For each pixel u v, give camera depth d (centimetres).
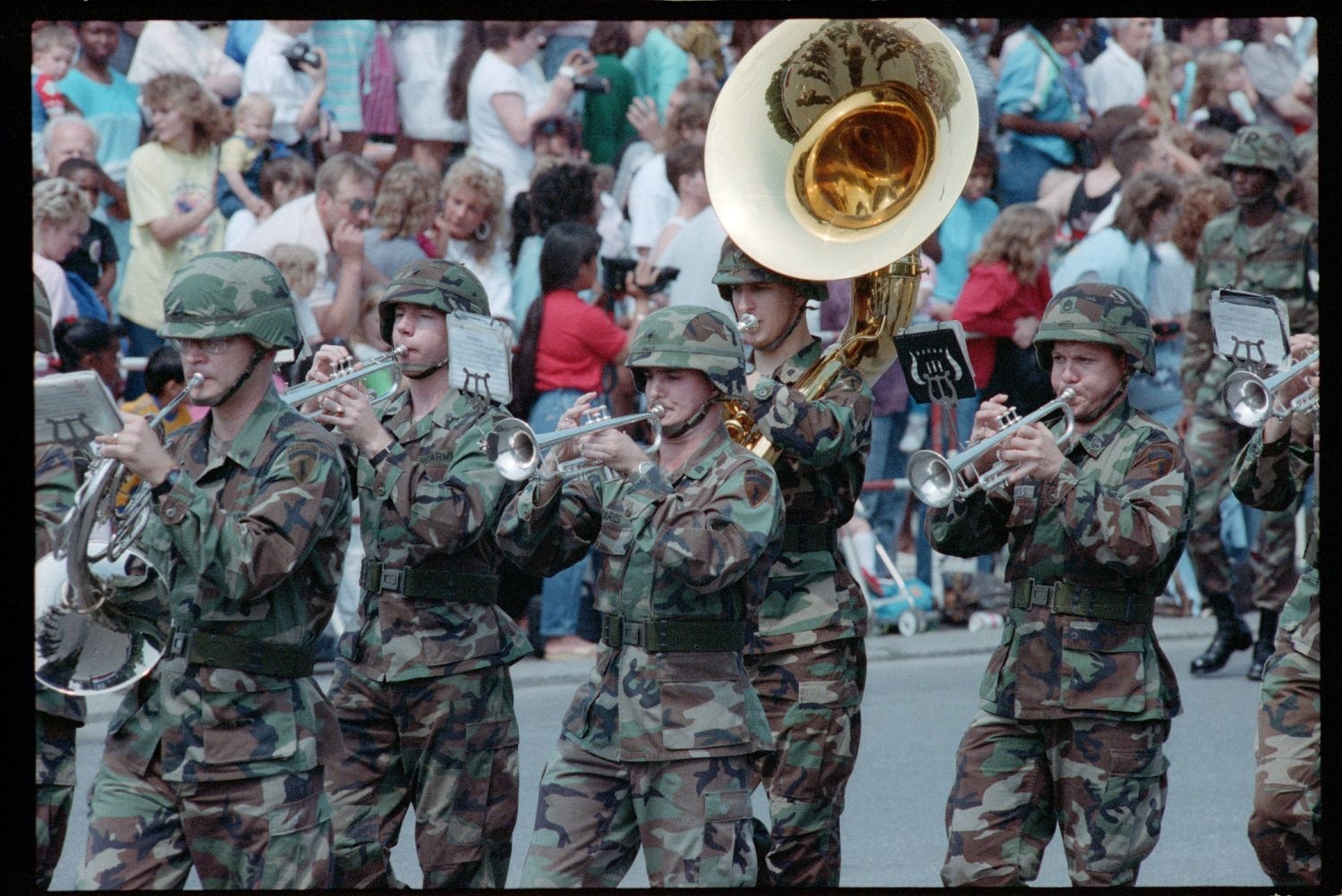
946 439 4006
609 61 3797
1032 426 2003
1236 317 2144
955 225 4072
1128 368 2077
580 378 3544
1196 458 3716
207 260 1847
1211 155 4209
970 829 2016
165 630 1838
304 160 3600
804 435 2148
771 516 1861
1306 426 2173
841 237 2248
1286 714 2061
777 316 2269
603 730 1878
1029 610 2031
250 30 3559
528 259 3697
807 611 2175
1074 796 2000
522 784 2925
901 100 2267
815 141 2283
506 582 3688
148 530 1825
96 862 1794
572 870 1873
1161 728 2012
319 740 1867
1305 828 2042
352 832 2150
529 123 3750
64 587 1855
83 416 1827
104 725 3319
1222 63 4216
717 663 1870
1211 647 3784
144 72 3459
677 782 1844
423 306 2170
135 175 3438
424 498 2084
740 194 2270
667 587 1859
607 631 1895
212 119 3506
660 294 3800
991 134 4122
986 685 2045
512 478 1888
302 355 2223
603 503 1936
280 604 1831
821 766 2162
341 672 2166
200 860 1812
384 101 3669
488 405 2139
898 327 2259
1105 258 4078
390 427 2202
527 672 3591
